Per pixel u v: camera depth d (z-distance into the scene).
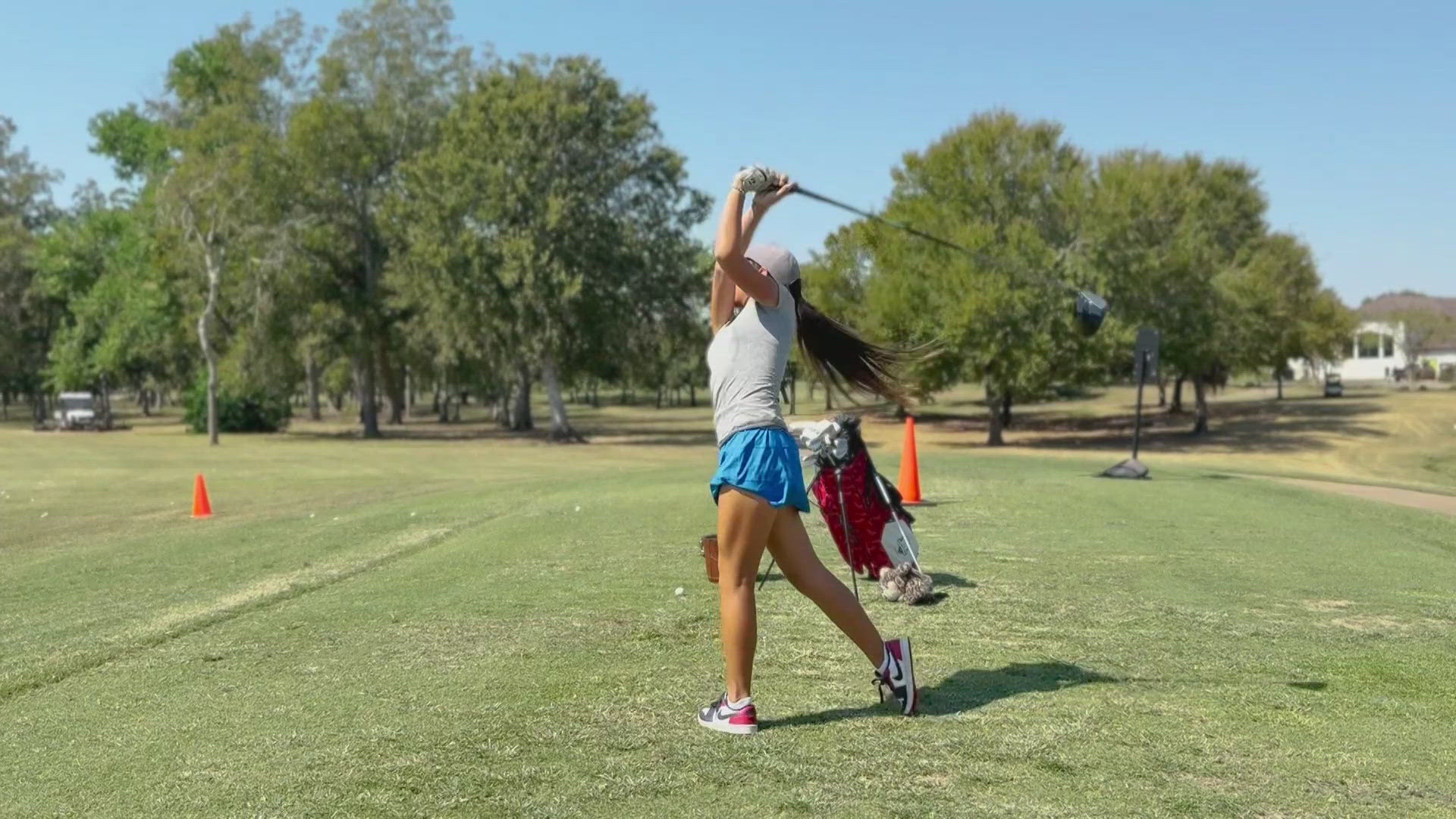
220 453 38.41
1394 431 51.47
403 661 5.62
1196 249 45.44
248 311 52.75
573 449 44.34
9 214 75.81
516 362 50.66
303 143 50.62
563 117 45.34
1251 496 13.38
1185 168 52.41
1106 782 3.76
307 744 4.27
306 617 6.91
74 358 64.25
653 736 4.28
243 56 53.34
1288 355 57.22
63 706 4.98
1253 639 5.96
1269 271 52.06
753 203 4.48
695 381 104.06
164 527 14.72
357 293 54.47
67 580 9.09
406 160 52.97
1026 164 42.16
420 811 3.57
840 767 3.91
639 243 48.19
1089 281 41.50
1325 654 5.59
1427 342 102.38
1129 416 65.94
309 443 48.22
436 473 28.38
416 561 9.36
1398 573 8.16
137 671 5.60
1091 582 7.70
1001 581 7.72
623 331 48.38
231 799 3.71
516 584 7.83
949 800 3.60
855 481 7.04
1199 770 3.88
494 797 3.67
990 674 5.20
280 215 51.84
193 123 55.97
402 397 74.38
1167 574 8.02
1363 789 3.70
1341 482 17.81
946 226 40.78
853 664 5.39
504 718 4.54
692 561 8.71
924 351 4.94
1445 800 3.60
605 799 3.64
